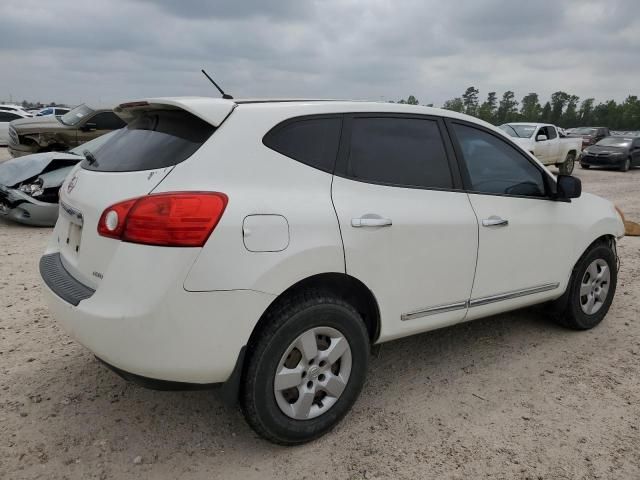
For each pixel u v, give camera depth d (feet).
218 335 8.05
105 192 8.63
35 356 12.31
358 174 9.87
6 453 8.93
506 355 13.28
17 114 72.23
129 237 7.85
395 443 9.61
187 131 8.79
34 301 15.64
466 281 11.37
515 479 8.73
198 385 8.39
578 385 11.82
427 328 11.02
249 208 8.23
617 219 15.12
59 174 25.44
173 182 8.01
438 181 11.09
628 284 19.47
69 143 38.96
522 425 10.23
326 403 9.59
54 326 13.96
